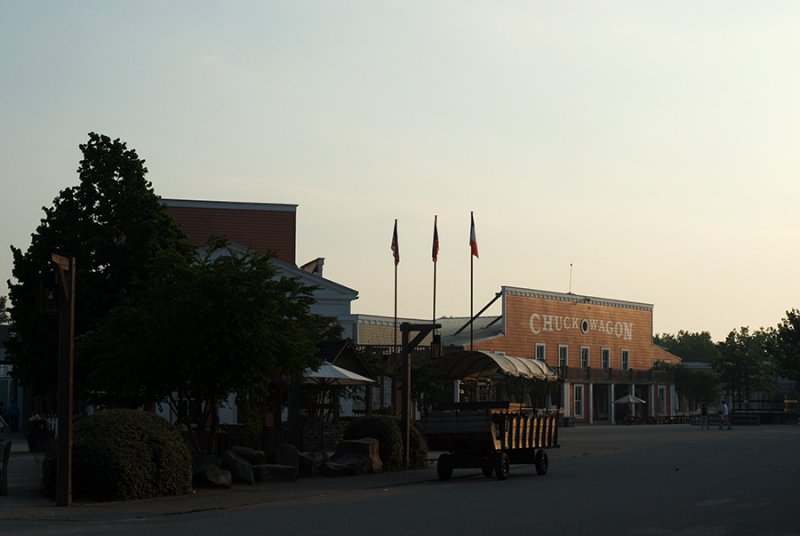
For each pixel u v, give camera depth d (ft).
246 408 85.30
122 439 64.59
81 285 119.44
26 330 120.47
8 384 214.28
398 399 153.99
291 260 206.08
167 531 48.52
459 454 85.05
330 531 48.62
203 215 204.03
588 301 297.94
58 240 121.08
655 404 314.55
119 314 83.30
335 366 113.91
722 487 75.10
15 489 69.00
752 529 50.39
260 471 78.48
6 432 178.81
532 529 49.80
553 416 96.94
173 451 67.36
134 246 122.01
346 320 189.06
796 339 298.15
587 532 48.78
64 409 60.75
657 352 325.42
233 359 78.18
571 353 290.56
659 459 112.57
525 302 276.82
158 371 80.38
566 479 84.64
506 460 86.07
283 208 207.62
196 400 85.10
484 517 55.06
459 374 109.50
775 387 374.22
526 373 106.63
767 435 188.14
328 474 86.17
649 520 53.83
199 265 82.33
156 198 124.98
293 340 81.92
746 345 336.90
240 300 78.64
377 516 55.57
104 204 122.72
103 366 81.61
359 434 94.68
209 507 60.29
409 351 97.81
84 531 48.62
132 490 64.08
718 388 340.18
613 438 173.88
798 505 61.87
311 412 121.80
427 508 60.08
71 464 62.13
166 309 79.46
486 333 268.62
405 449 96.37
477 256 184.55
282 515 56.29
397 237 175.32
